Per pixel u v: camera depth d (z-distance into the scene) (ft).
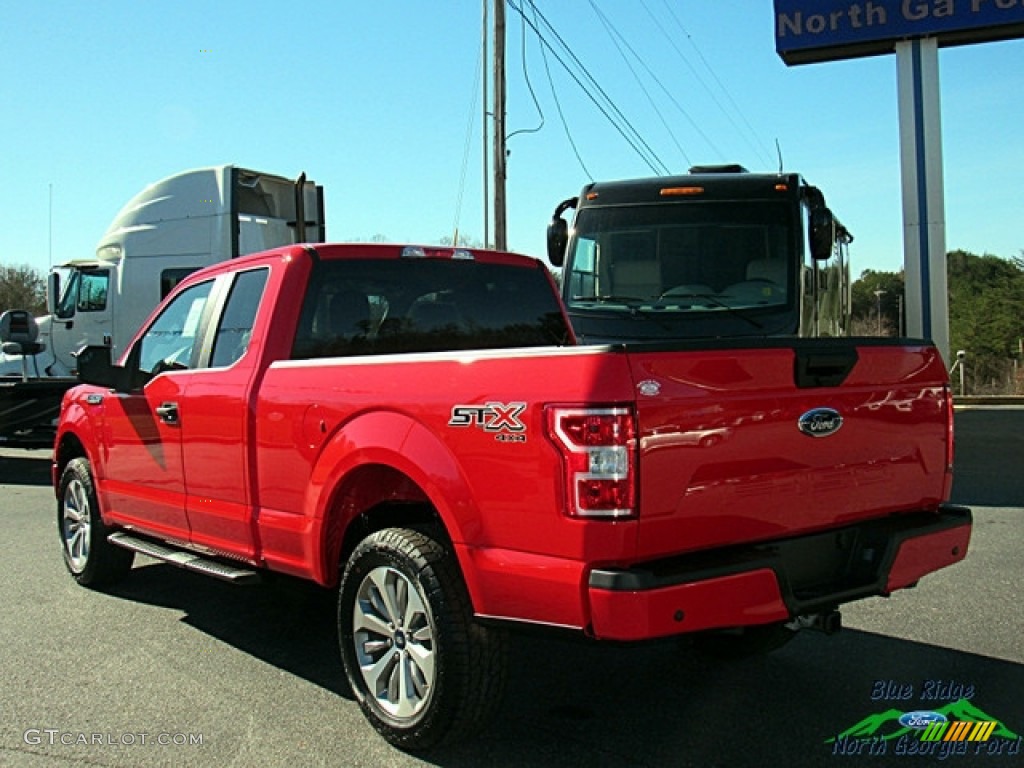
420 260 18.11
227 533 16.62
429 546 12.76
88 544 21.77
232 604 20.76
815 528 12.76
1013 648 16.97
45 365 47.98
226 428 16.33
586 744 13.26
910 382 13.97
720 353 11.68
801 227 31.04
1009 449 45.73
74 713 14.53
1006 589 20.68
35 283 140.36
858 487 13.19
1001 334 142.31
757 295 30.58
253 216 44.39
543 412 11.21
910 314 50.49
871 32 50.98
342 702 14.98
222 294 17.98
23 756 13.01
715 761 12.69
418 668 12.82
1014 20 48.44
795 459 12.36
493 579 11.69
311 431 14.44
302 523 14.71
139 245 44.98
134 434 19.29
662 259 31.60
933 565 13.56
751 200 31.50
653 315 30.76
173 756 13.00
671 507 11.13
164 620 19.53
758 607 11.44
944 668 16.03
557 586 11.10
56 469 23.62
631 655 17.01
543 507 11.21
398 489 13.84
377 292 17.38
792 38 52.44
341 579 14.30
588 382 10.89
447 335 18.25
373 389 13.47
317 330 16.49
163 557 18.26
